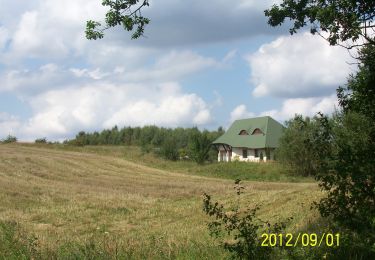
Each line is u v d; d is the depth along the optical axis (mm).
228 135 67938
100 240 12312
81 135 106875
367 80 7277
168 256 9008
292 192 26266
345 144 6797
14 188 29719
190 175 50438
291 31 9297
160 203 26062
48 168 45844
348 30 7309
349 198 6637
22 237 10141
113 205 24625
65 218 21172
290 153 46188
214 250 9281
